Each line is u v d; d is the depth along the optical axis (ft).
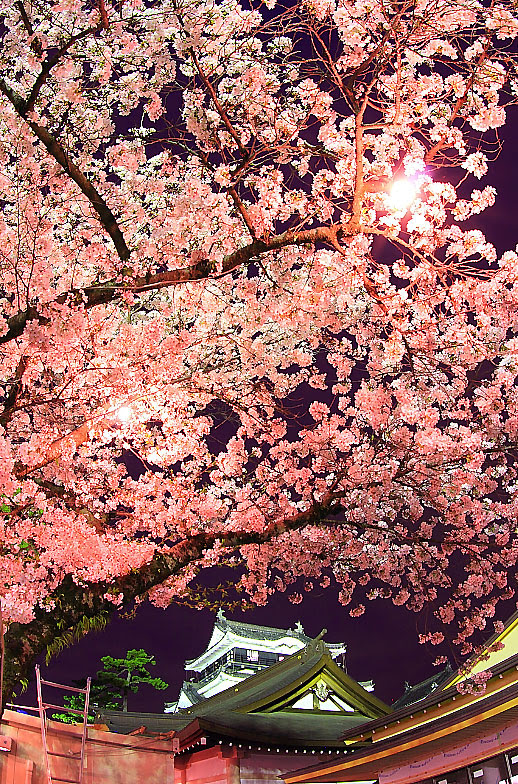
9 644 20.77
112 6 23.15
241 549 30.37
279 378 32.68
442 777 51.57
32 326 20.63
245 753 68.74
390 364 30.53
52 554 23.00
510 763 45.16
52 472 28.53
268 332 32.17
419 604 31.42
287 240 21.67
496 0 21.12
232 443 31.48
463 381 29.96
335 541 31.14
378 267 25.39
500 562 30.96
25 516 25.40
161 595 28.27
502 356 28.58
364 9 21.75
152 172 29.45
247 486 31.04
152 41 23.98
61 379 28.76
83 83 25.20
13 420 28.63
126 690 102.53
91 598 22.58
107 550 23.94
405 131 22.76
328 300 27.02
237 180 22.13
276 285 26.37
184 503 30.73
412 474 30.09
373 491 28.96
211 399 32.01
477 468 29.19
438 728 47.26
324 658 80.43
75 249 29.43
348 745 69.92
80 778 31.71
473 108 22.35
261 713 76.33
